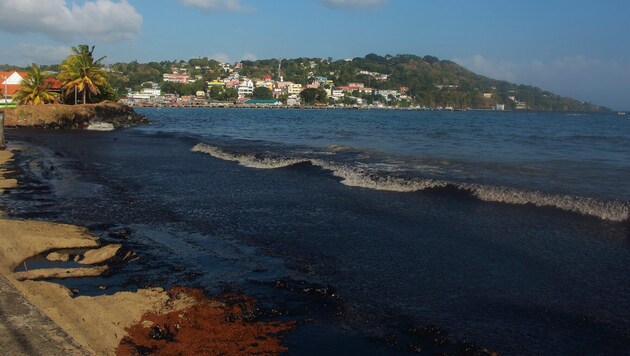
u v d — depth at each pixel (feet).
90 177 61.72
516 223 37.93
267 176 62.85
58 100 214.28
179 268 27.94
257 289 24.98
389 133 143.95
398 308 23.12
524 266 28.78
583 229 35.78
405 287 25.75
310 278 26.81
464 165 66.80
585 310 22.98
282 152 86.02
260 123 222.89
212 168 70.59
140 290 23.80
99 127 175.32
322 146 98.63
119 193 51.19
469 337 20.42
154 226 37.96
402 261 29.81
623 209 37.99
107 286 24.88
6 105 201.57
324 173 63.21
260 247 32.71
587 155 79.66
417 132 149.07
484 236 34.78
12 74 234.58
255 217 41.09
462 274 27.63
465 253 31.19
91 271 26.99
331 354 18.67
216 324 20.54
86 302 21.54
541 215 39.88
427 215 41.09
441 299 24.23
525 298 24.39
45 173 64.03
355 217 40.83
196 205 45.75
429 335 20.47
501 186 48.96
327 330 20.63
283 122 234.38
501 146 97.30
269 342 19.29
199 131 159.84
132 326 19.61
